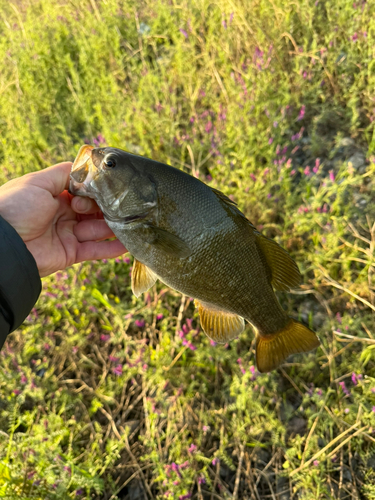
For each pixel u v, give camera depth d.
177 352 0.45
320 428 0.39
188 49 0.70
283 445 0.38
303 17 0.65
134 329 0.48
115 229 0.32
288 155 0.59
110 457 0.38
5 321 0.29
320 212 0.51
